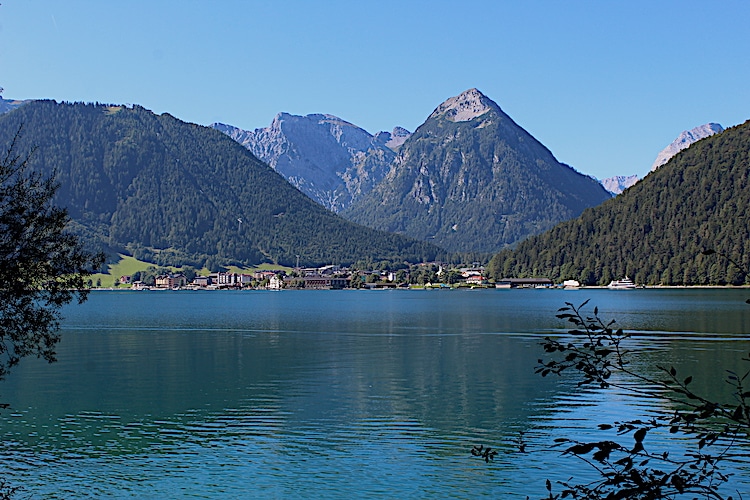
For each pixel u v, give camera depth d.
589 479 33.06
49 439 40.62
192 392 53.81
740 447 35.56
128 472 34.97
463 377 60.03
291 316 149.38
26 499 31.66
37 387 55.97
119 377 61.12
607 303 185.00
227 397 51.81
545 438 39.66
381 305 199.38
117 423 44.03
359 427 42.84
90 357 75.38
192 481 33.81
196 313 162.88
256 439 40.53
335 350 81.94
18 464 36.25
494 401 49.25
